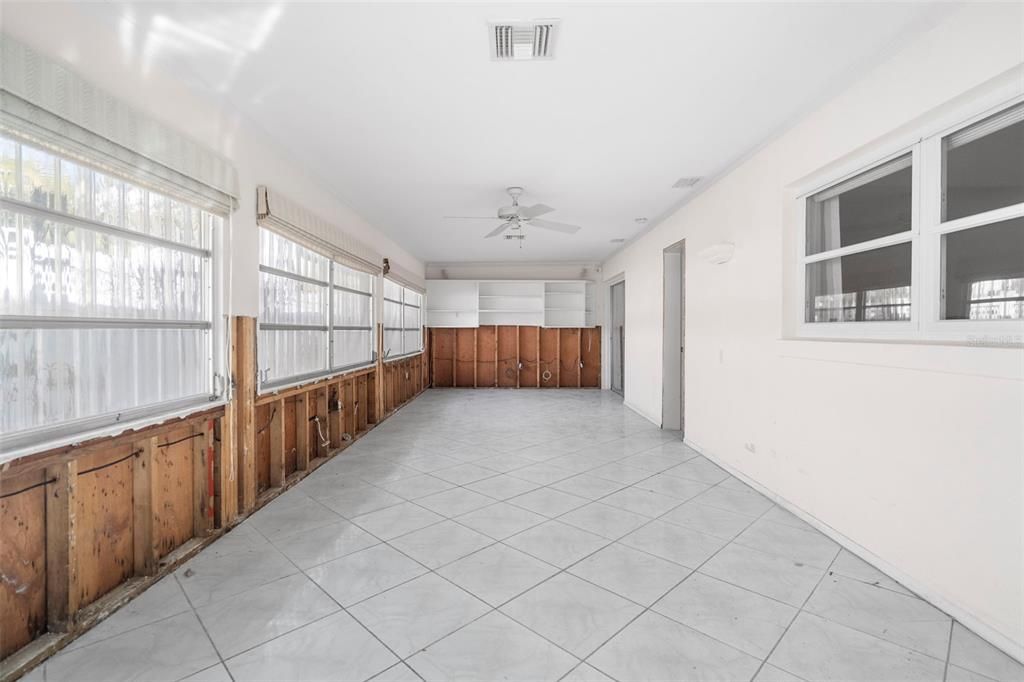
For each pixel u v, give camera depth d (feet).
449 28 6.93
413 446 15.94
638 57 7.68
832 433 8.64
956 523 6.23
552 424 19.88
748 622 6.16
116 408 6.65
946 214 6.93
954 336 6.68
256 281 10.16
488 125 10.24
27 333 5.41
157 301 7.47
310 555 8.04
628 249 24.59
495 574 7.39
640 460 14.14
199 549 8.12
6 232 5.17
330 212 14.73
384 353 21.24
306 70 8.00
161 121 7.43
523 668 5.30
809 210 10.00
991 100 6.12
